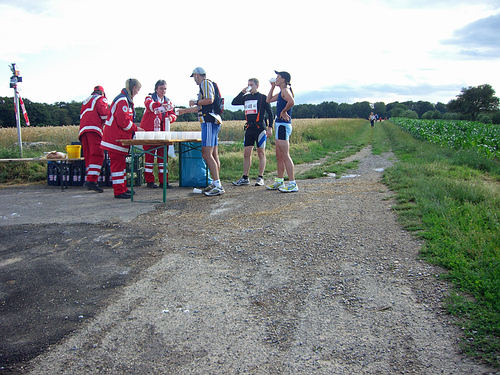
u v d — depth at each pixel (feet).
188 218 16.28
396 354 6.86
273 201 18.88
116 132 20.57
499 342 6.81
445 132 64.03
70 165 26.76
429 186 18.66
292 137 63.16
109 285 10.09
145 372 6.66
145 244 13.14
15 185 27.63
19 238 13.89
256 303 8.97
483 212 13.73
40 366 6.88
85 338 7.72
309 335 7.59
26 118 37.35
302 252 11.91
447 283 9.25
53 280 10.43
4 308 8.99
